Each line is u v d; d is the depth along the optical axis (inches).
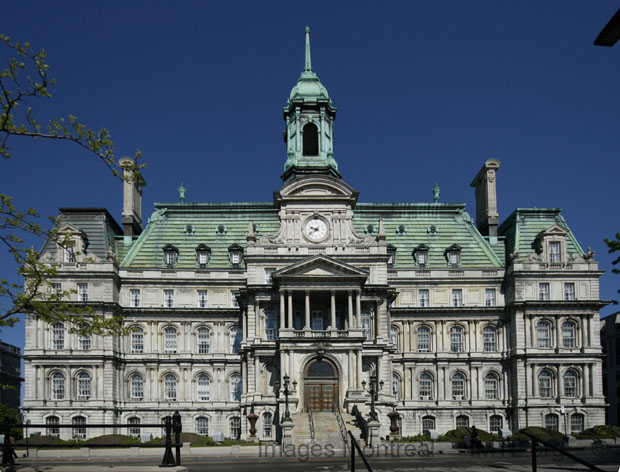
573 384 4340.6
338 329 3973.9
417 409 4411.9
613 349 5915.4
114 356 4237.2
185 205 4753.9
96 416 4128.9
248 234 4188.0
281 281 3902.6
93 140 1435.8
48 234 1487.5
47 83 1395.2
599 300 4357.8
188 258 4554.6
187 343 4441.4
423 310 4500.5
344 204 4217.5
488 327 4534.9
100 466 1268.5
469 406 4414.4
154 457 2817.4
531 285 4402.1
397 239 4694.9
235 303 4485.7
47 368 4190.5
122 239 4734.3
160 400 4370.1
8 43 1355.8
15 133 1389.0
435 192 5068.9
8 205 1424.7
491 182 4948.3
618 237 1946.4
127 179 1487.5
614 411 5831.7
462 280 4547.2
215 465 2219.5
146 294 4456.2
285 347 3809.1
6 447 1248.2
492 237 4830.2
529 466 1937.7
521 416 4274.1
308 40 4889.3
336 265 3900.1
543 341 4372.5
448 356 4473.4
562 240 4483.3
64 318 1504.7
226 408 4357.8
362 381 3786.9
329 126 4731.8
